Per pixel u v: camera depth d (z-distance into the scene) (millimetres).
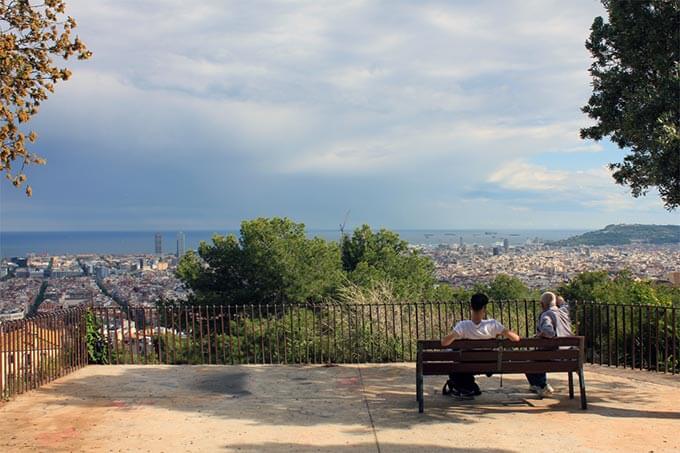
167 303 21609
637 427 7129
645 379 9461
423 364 7934
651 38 8383
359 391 9062
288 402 8477
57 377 10102
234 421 7578
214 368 10820
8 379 8852
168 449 6586
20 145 8156
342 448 6527
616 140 9320
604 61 9289
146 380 9938
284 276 20578
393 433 7016
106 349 11734
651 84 8578
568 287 15125
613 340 11523
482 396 8602
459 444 6605
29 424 7535
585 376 9688
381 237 26875
